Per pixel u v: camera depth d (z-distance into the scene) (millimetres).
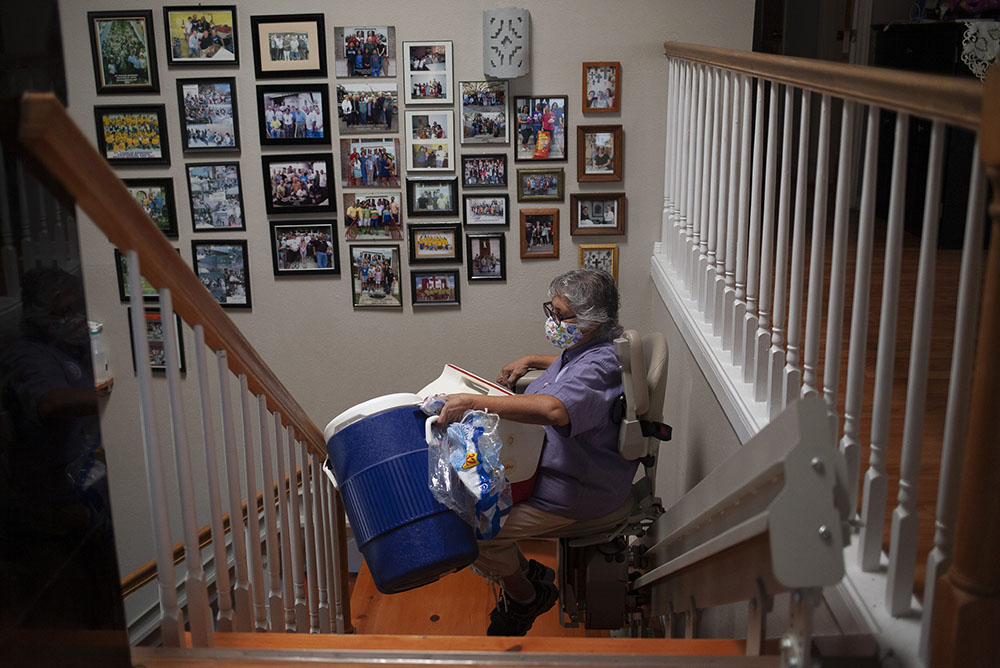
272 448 4629
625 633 3703
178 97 4219
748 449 1589
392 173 4348
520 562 3178
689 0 4094
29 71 1236
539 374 3543
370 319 4598
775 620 2242
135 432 4426
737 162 2801
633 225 4430
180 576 3449
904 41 5020
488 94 4227
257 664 1665
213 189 4371
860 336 1775
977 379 1322
